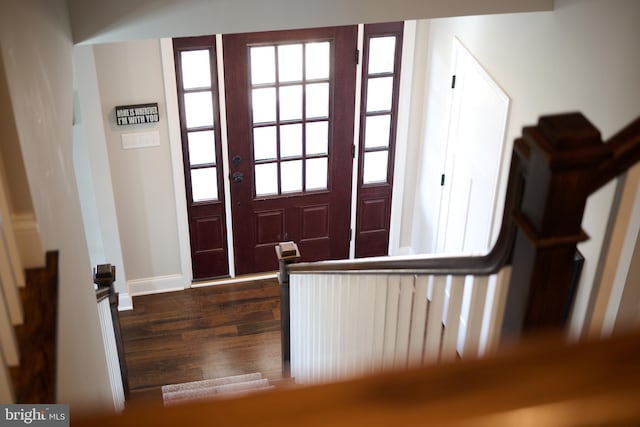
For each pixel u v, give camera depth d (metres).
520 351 0.64
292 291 4.55
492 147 4.67
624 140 1.55
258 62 5.48
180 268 6.07
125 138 5.41
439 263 2.23
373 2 3.99
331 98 5.72
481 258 2.03
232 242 6.12
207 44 5.30
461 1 3.99
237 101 5.56
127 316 5.83
